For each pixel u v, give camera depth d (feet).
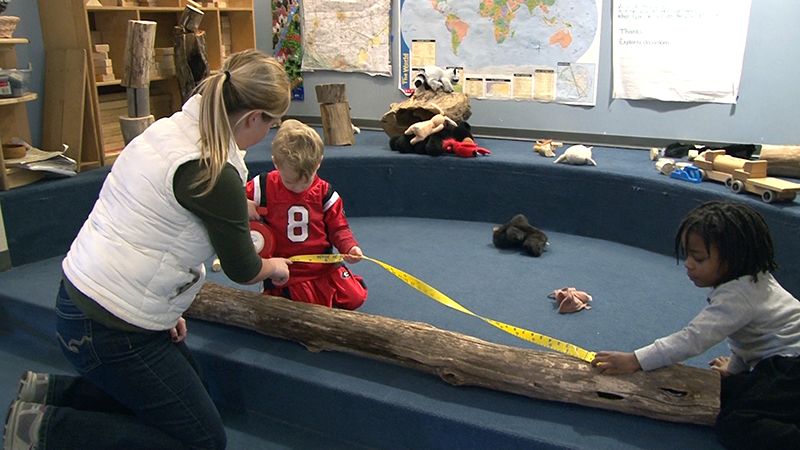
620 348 6.97
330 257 6.97
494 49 12.92
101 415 5.08
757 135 11.23
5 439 5.02
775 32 10.69
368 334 6.29
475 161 11.41
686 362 6.56
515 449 5.26
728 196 8.91
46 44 10.64
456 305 6.50
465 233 11.12
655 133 11.98
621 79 11.94
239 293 7.13
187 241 4.64
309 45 14.75
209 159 4.47
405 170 11.80
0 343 8.34
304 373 6.23
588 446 5.05
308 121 15.39
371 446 6.07
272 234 7.11
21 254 9.42
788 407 4.73
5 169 9.32
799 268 8.05
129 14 11.59
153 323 4.75
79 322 4.69
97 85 10.81
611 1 11.73
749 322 5.13
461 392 5.90
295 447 6.17
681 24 11.27
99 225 4.64
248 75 4.53
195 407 5.05
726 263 5.10
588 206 10.77
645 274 9.20
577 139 12.63
